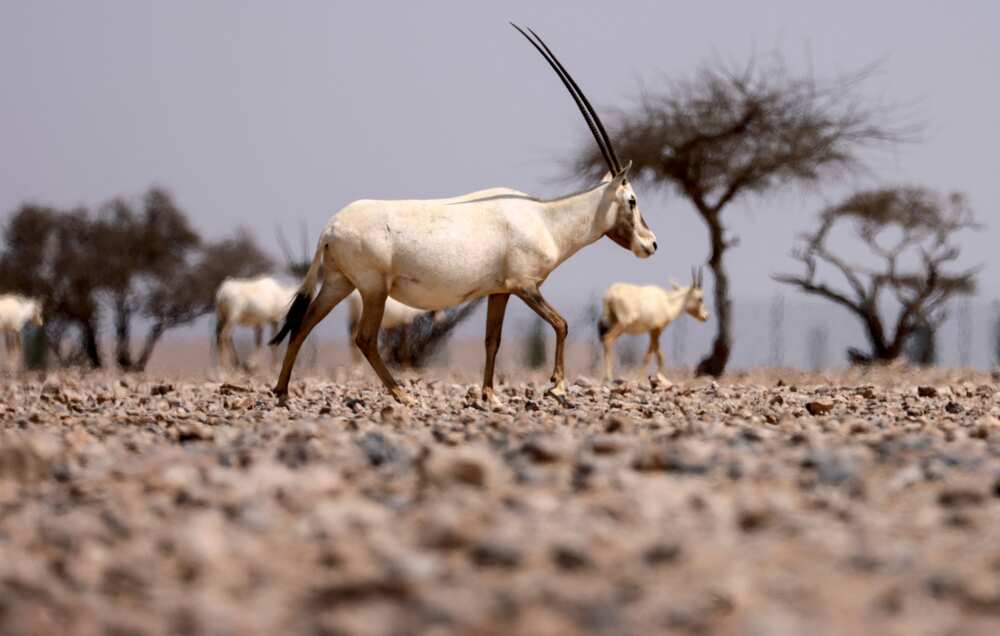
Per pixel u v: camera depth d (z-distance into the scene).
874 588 13.98
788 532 16.38
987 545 15.88
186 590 14.45
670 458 21.45
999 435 28.53
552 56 45.44
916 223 126.31
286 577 14.89
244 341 132.88
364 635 12.34
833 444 25.55
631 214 43.12
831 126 96.75
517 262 41.03
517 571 14.74
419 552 15.83
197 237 152.38
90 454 25.42
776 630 12.10
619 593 13.64
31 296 141.88
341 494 19.67
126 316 148.12
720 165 93.12
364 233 39.94
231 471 21.61
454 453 20.19
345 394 51.22
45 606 13.98
